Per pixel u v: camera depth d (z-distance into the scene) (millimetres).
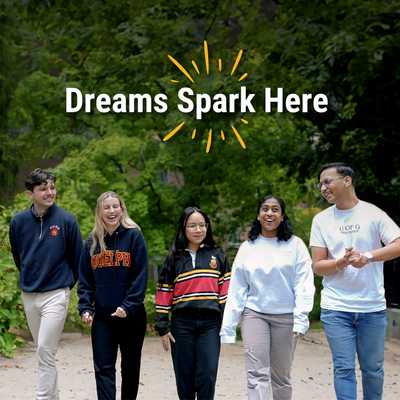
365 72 11914
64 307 6383
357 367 9461
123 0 14656
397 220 15055
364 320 5691
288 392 6160
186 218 6211
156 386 8305
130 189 15852
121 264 6195
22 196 12945
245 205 17000
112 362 6238
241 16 14922
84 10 14680
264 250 6031
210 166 16391
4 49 16375
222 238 17250
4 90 16500
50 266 6332
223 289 6215
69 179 14961
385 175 14625
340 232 5770
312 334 13586
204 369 6070
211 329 6141
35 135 17250
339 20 13062
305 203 19188
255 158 16141
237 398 7684
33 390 7781
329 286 5789
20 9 15016
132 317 6234
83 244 6418
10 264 10617
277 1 14562
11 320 10125
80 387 8086
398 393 8102
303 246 6059
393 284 14492
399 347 11844
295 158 15578
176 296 6188
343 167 5793
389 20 12273
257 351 5941
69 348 11125
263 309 5992
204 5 14656
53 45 16203
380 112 14164
